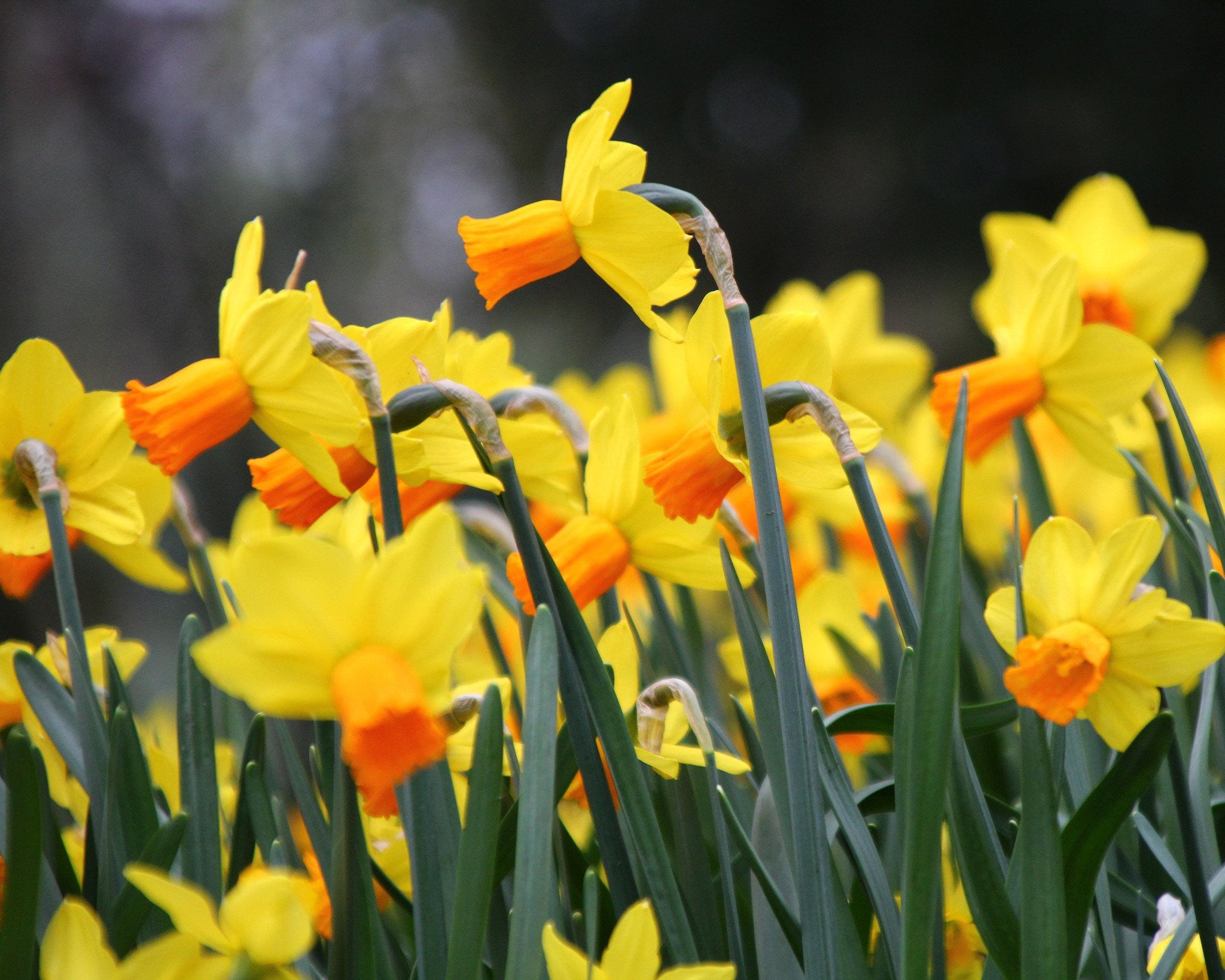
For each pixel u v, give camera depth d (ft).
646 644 6.36
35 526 5.89
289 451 5.81
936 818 5.64
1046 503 6.18
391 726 5.55
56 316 20.33
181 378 5.78
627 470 5.93
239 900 5.51
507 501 5.74
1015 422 6.19
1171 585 6.26
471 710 5.74
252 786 5.77
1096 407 6.12
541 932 5.61
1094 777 5.97
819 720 5.75
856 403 7.78
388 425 5.75
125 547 6.02
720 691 6.93
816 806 5.69
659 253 5.82
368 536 6.00
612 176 5.84
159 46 24.52
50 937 5.56
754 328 5.80
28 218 20.62
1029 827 5.68
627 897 5.74
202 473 20.07
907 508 6.49
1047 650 5.71
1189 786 5.74
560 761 5.83
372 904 5.74
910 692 5.69
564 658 5.75
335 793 5.72
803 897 5.67
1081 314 6.10
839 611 6.31
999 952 5.70
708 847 5.95
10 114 21.06
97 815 5.79
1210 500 5.85
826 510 6.47
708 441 5.84
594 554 5.93
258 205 28.43
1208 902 5.73
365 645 5.56
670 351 6.90
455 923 5.62
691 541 5.95
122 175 22.26
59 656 5.95
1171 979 5.73
